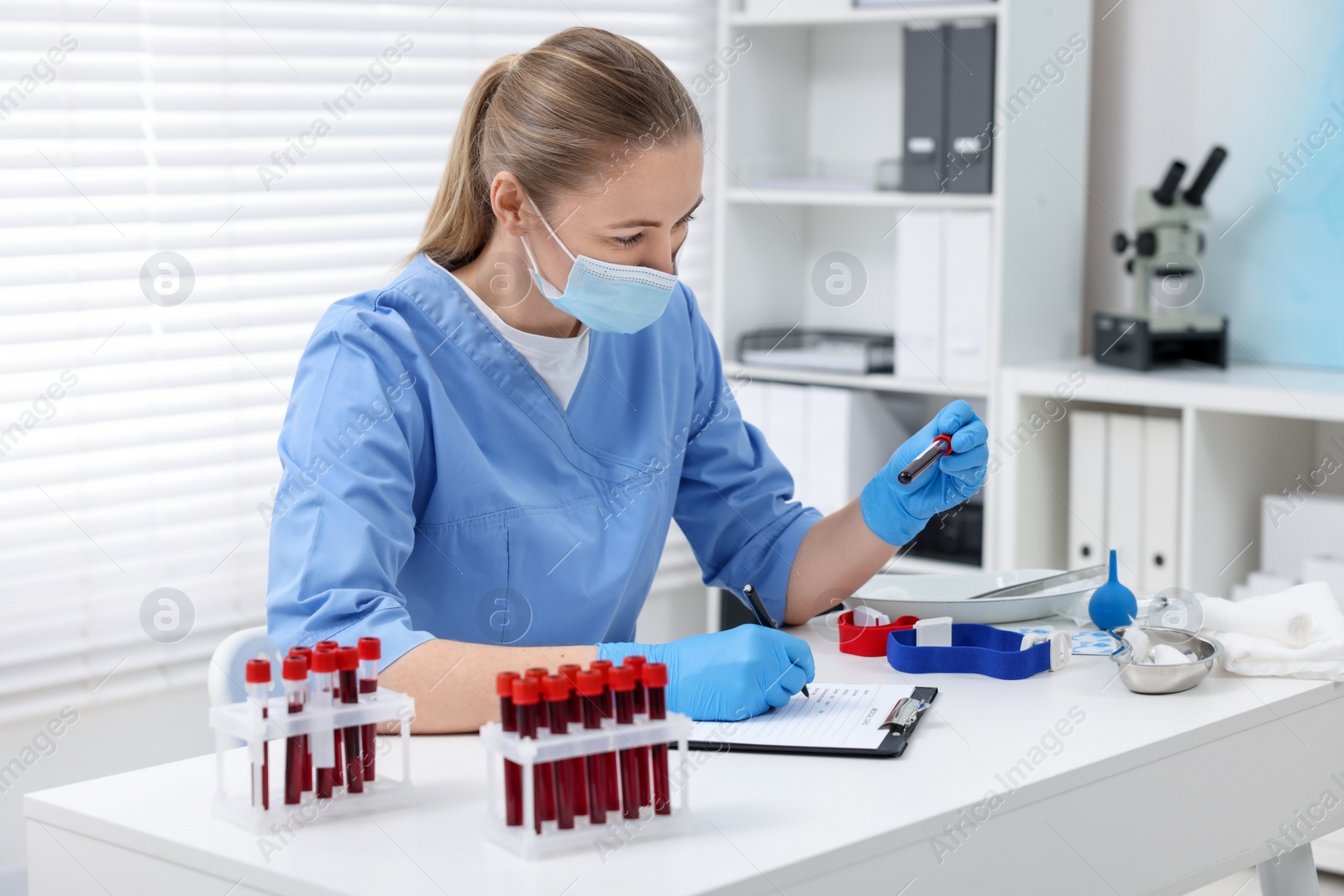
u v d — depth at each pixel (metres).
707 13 3.20
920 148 2.77
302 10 2.53
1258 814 1.24
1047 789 1.03
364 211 2.62
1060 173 2.79
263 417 2.51
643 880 0.84
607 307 1.31
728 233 3.11
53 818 1.01
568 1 2.93
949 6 2.69
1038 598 1.50
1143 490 2.58
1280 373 2.59
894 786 1.00
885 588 1.61
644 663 0.93
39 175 2.23
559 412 1.43
